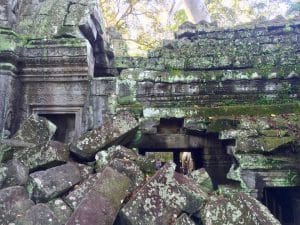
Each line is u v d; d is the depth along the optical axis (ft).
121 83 23.77
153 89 23.38
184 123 21.29
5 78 24.58
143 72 23.67
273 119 19.11
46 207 13.35
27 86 25.96
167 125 22.74
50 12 27.68
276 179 17.10
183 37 26.08
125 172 14.42
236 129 19.25
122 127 17.21
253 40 24.21
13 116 25.08
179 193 13.20
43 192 13.84
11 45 24.71
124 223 13.23
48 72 25.71
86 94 25.44
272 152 17.40
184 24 26.37
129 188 13.84
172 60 24.38
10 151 16.31
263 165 17.17
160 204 12.98
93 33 28.19
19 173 14.57
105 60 30.55
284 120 18.94
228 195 13.34
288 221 19.44
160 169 13.78
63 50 25.41
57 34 26.00
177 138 22.52
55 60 25.45
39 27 26.71
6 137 23.76
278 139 17.56
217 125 20.04
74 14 26.99
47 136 18.31
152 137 22.50
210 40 24.95
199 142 22.44
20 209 13.48
